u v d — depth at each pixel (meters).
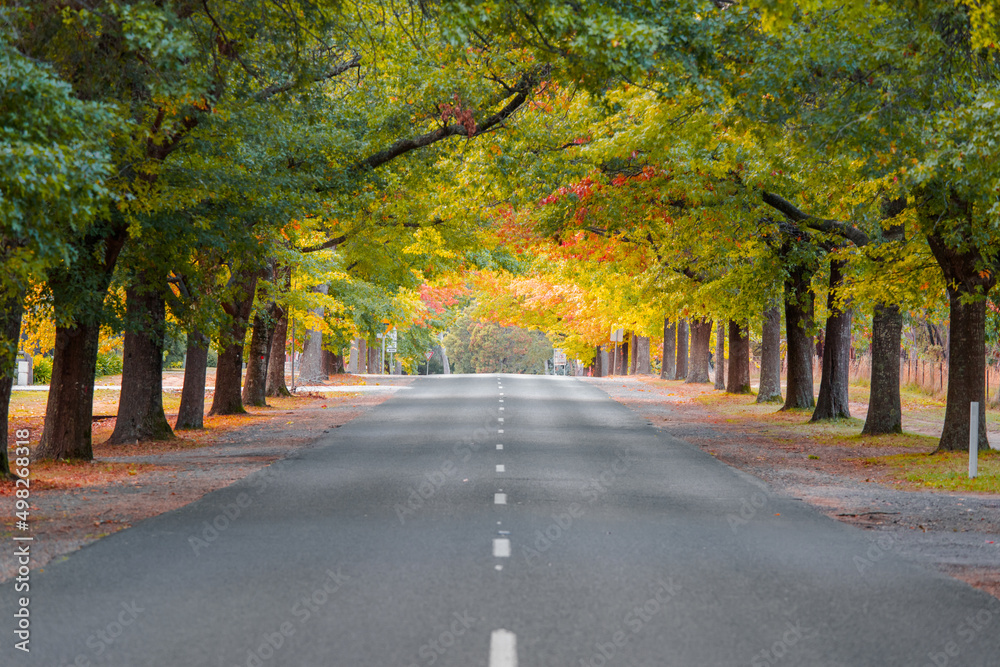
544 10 13.34
